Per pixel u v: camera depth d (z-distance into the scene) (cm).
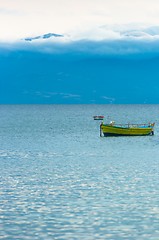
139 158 8256
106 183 5712
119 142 11394
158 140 11869
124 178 6056
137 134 12938
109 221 4078
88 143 11212
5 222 4066
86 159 8138
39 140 12138
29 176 6253
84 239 3634
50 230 3847
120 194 5078
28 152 9288
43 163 7600
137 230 3838
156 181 5822
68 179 6009
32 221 4091
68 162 7725
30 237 3684
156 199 4834
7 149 9881
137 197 4928
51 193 5156
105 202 4728
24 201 4794
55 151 9475
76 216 4228
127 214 4284
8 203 4709
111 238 3656
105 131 12719
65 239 3638
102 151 9469
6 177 6169
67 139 12388
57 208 4509
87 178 6075
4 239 3634
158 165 7281
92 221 4078
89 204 4647
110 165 7312
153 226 3938
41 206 4584
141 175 6288
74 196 5000
